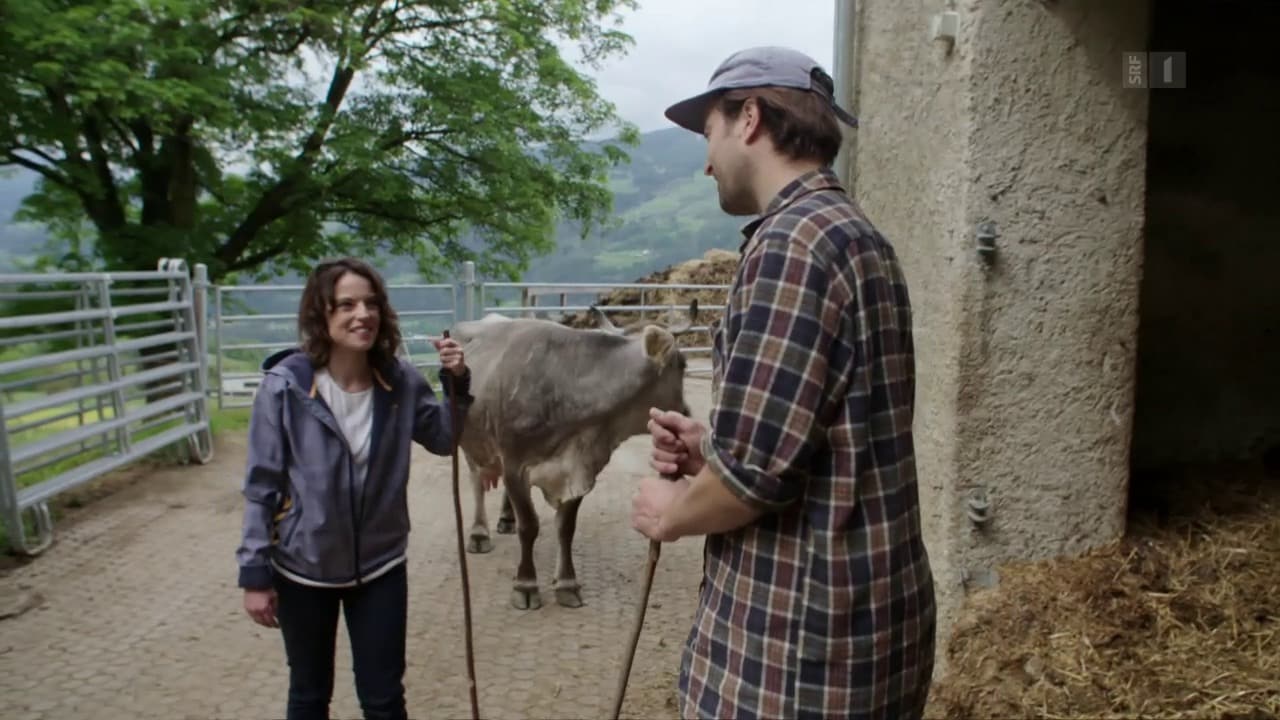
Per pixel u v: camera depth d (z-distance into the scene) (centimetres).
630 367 457
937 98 315
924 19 323
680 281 1453
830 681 149
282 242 1545
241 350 1109
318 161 1437
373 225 1577
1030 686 282
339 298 259
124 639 431
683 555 568
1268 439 438
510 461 464
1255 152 427
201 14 1185
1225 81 421
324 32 1297
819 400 144
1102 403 316
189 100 1166
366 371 271
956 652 304
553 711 365
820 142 163
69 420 849
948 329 310
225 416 971
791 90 163
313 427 257
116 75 1091
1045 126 300
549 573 532
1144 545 326
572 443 467
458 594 496
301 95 1380
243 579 248
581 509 667
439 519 637
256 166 1411
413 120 1459
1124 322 315
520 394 456
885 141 356
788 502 145
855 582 149
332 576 259
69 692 377
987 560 315
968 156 297
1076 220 306
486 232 1620
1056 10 296
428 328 1127
